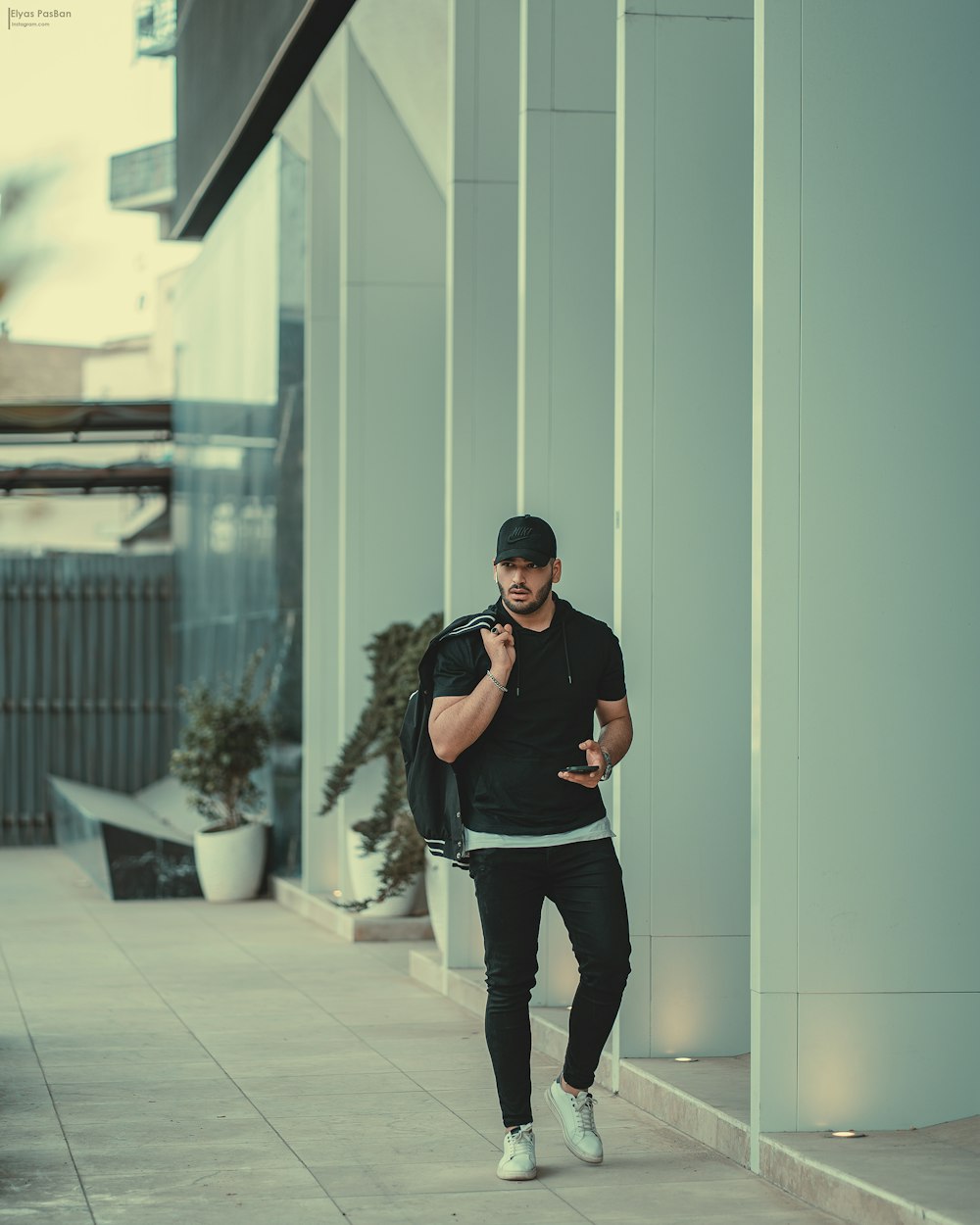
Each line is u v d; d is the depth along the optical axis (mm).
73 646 20828
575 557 7934
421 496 12273
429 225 12305
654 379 6539
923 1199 4430
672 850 6551
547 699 5191
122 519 35531
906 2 5348
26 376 34125
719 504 6543
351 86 12133
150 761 20938
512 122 9305
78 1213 4867
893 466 5309
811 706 5258
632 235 6566
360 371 12211
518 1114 5270
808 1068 5242
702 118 6621
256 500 15484
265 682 15000
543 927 8086
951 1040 5281
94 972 10023
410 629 11703
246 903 14031
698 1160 5473
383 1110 6277
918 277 5328
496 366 9219
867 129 5324
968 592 5324
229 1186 5180
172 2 18031
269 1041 7754
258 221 15445
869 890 5266
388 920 11484
